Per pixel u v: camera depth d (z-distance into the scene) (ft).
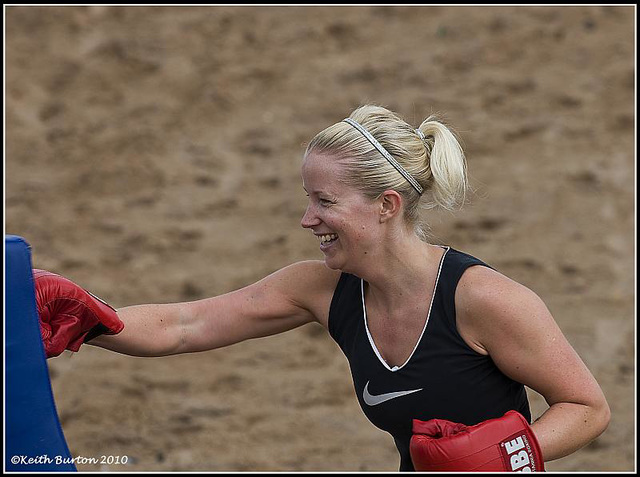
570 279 89.35
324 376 75.05
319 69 125.39
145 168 109.60
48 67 124.36
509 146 109.60
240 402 71.00
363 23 132.98
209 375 74.84
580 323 82.38
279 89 122.62
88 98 120.37
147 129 115.14
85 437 65.87
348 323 30.73
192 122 117.29
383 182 28.37
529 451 27.43
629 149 108.37
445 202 29.50
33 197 104.63
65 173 108.99
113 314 31.14
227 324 32.86
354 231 28.60
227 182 107.76
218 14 134.10
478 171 105.19
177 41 129.49
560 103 116.16
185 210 102.89
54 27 130.00
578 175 104.27
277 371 75.82
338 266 29.32
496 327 28.19
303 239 97.19
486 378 29.09
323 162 28.58
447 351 28.73
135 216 101.91
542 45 125.70
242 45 129.70
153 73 124.16
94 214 102.32
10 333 26.35
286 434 66.44
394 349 29.63
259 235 98.27
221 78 123.54
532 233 96.07
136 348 32.19
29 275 26.94
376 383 29.81
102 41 128.16
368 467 61.46
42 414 26.55
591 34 126.72
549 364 28.22
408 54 126.52
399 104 117.19
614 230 96.53
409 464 31.27
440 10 134.31
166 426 67.46
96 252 95.50
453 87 120.06
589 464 61.57
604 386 72.90
